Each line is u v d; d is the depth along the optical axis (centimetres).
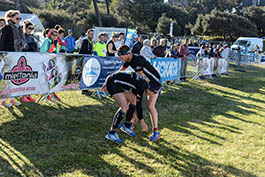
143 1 4438
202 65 1090
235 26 4825
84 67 588
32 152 330
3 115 453
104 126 450
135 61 366
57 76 531
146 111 567
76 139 383
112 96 379
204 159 354
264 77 1370
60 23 2730
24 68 465
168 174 307
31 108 507
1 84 433
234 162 353
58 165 304
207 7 7338
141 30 3994
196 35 5438
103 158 333
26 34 522
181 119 530
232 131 479
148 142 397
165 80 841
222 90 902
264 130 497
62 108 529
